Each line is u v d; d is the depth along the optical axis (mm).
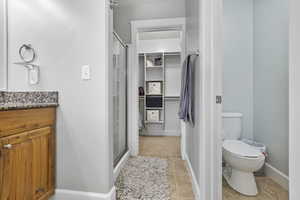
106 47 1412
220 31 1342
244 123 2330
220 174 1330
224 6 2332
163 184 1832
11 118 1058
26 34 1505
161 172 2133
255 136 2260
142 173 2104
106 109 1413
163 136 4203
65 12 1449
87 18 1423
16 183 1095
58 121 1464
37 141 1266
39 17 1484
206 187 1367
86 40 1425
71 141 1454
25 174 1162
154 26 2756
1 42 1521
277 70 1862
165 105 4336
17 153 1102
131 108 2816
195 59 1762
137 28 2801
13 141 1070
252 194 1652
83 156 1443
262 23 2105
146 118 4273
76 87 1443
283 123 1788
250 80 2322
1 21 1524
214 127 1338
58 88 1465
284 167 1783
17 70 1524
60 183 1470
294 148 476
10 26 1529
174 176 2031
